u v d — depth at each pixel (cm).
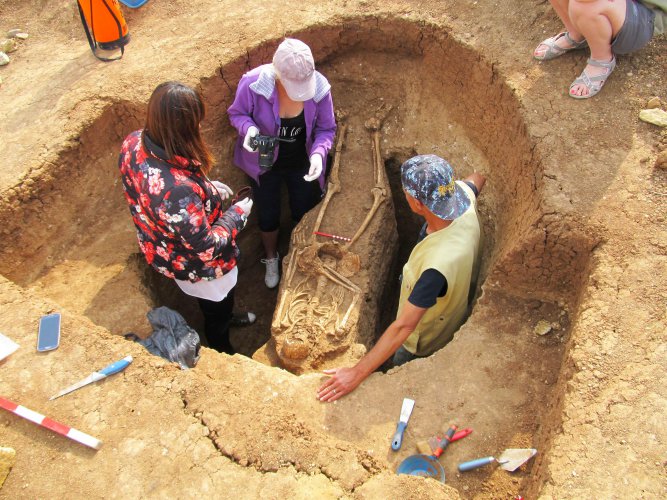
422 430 290
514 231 357
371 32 465
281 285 406
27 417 260
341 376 304
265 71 368
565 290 333
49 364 282
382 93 489
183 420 262
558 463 241
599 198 325
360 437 289
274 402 303
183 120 254
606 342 275
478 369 312
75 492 243
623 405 254
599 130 355
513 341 323
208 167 287
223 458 251
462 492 271
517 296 343
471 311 368
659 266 296
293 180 444
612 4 323
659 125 349
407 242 524
